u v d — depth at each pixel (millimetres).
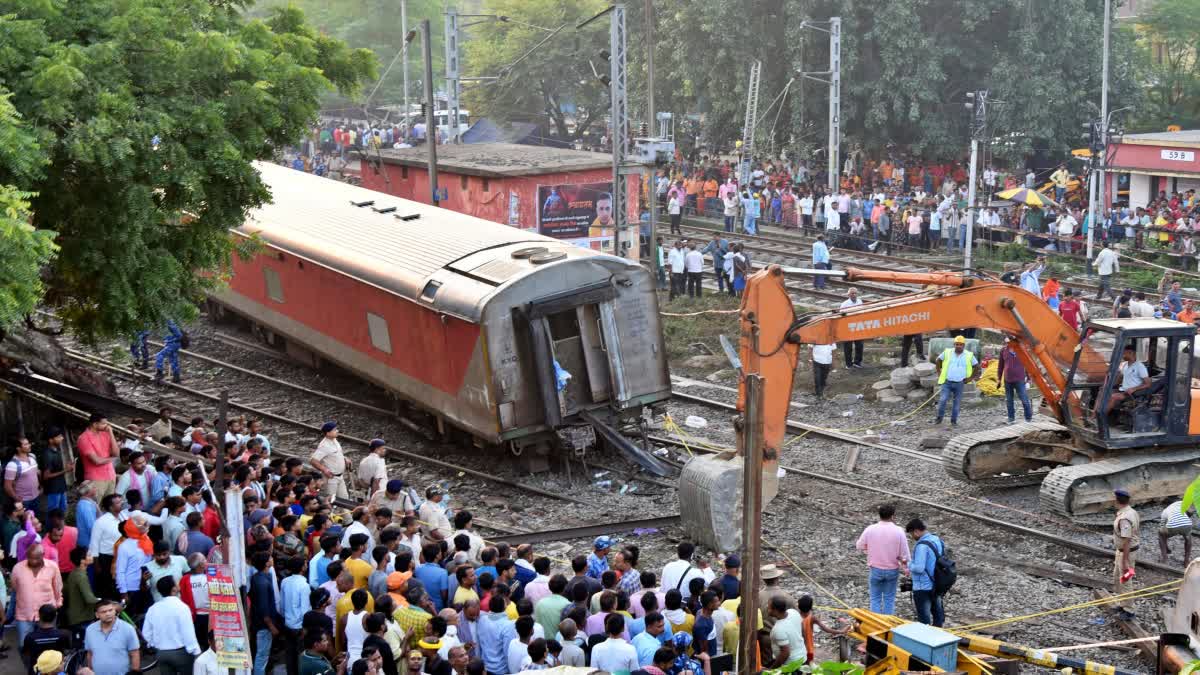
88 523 14625
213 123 14828
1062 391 18984
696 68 50469
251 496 14711
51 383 20766
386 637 11586
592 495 20094
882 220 38188
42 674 10648
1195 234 35125
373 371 23562
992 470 19703
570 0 59031
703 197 46219
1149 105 53844
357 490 20016
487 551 13258
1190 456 18891
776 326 17000
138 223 14820
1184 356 18516
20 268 11055
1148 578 16328
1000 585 16266
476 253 21672
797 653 12172
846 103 47969
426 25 33531
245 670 10359
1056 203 38281
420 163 36156
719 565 17078
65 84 12961
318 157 56719
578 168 33844
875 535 14680
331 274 24297
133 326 16469
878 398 25031
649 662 11195
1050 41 46750
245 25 16859
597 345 20609
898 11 45688
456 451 22297
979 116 32062
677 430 23125
